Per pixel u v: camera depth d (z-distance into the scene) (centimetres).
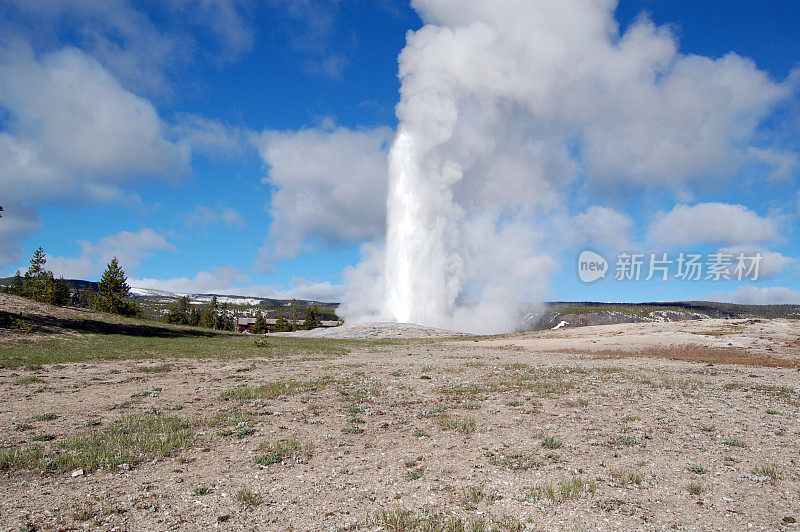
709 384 2448
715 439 1345
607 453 1209
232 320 17362
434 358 4134
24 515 796
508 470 1078
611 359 3981
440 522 797
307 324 14338
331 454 1195
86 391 2084
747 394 2112
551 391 2169
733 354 4234
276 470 1068
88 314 6109
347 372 2906
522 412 1714
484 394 2102
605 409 1764
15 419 1514
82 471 1020
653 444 1293
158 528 765
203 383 2386
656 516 836
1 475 991
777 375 2898
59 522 776
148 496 900
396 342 6750
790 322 6372
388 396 2053
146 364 3161
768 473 1050
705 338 5112
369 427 1486
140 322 6631
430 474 1051
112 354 3538
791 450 1233
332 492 938
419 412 1716
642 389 2250
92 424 1463
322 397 2012
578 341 5622
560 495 923
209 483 978
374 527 784
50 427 1414
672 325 6606
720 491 952
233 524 788
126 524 776
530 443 1304
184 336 6025
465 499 905
